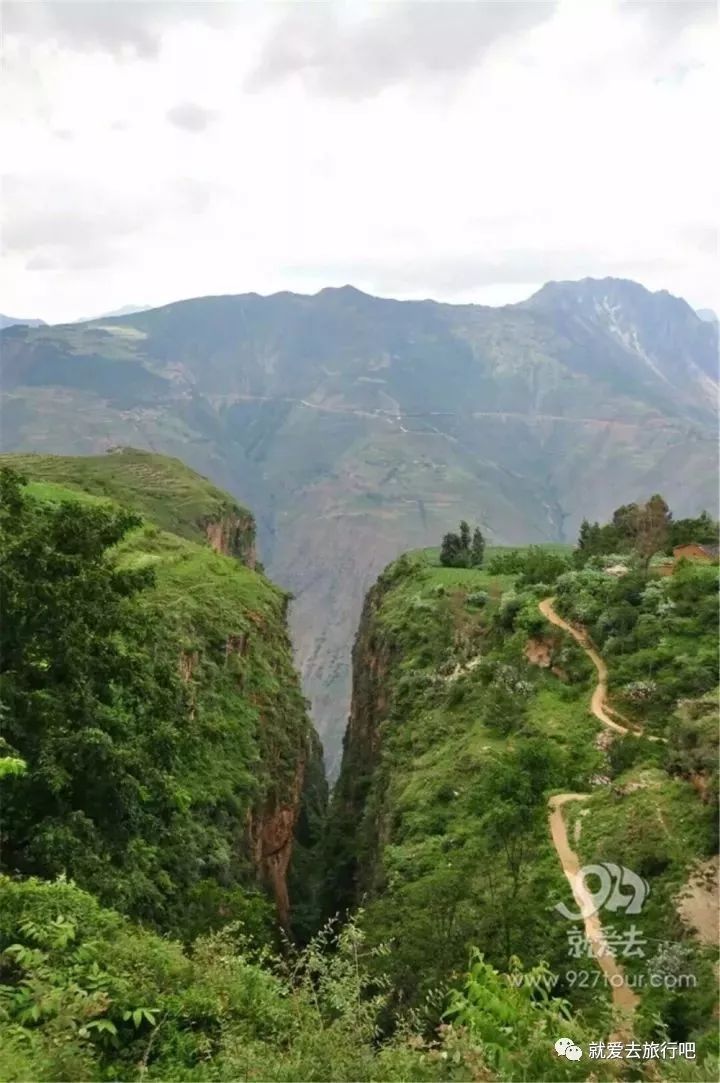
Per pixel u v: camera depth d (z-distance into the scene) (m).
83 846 16.25
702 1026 16.84
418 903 24.77
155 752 19.91
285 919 43.12
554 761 31.86
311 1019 10.13
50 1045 7.98
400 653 61.81
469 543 90.69
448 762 39.53
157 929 18.62
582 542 79.69
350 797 61.78
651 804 27.42
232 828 33.97
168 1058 9.62
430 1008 16.31
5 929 10.94
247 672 45.56
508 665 47.06
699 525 68.94
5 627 16.97
